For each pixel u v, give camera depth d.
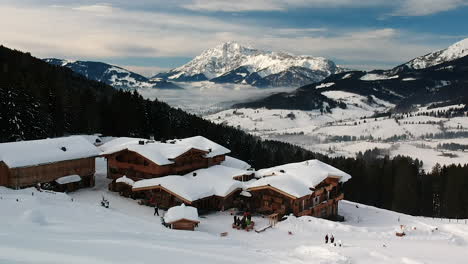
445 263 33.38
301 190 53.19
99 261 15.44
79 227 31.20
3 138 77.69
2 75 82.88
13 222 30.06
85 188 60.47
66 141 60.16
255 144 140.50
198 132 125.12
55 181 55.88
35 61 153.25
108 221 37.25
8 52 141.75
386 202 97.50
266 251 31.80
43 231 25.81
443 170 99.31
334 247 36.09
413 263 31.66
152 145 62.38
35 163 52.50
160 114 118.69
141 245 21.09
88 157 60.19
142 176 59.44
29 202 39.50
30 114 81.19
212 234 41.06
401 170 94.19
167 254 19.38
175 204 52.59
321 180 57.25
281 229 46.22
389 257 33.28
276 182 54.16
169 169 59.50
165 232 35.75
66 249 16.97
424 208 94.81
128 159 60.72
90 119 104.38
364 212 64.75
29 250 15.80
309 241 40.62
